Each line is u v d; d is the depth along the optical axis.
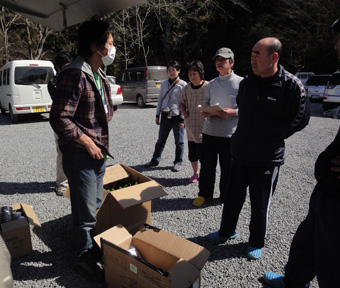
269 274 2.17
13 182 4.12
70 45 21.36
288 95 2.14
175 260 1.94
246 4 22.34
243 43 22.02
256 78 2.27
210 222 3.03
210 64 24.78
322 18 19.95
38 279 2.16
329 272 1.54
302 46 21.05
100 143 2.10
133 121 9.52
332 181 1.49
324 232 1.53
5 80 9.27
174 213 3.21
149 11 21.38
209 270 2.30
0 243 1.69
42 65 8.87
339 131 1.48
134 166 4.86
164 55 28.09
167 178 4.29
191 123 3.70
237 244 2.66
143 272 1.79
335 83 10.47
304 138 7.09
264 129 2.22
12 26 19.97
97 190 2.34
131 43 23.69
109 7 2.08
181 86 4.39
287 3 19.92
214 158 3.28
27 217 2.47
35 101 8.77
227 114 2.86
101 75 2.23
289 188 3.97
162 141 4.67
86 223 2.16
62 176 3.64
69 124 1.88
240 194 2.48
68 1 2.00
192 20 23.83
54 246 2.58
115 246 1.89
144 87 12.97
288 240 2.72
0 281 1.44
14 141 6.68
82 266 2.17
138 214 2.68
